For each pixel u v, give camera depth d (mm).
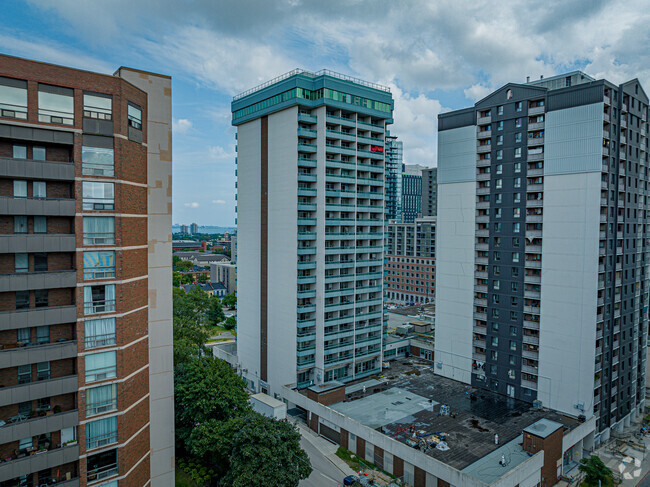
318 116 72500
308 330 73312
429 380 76500
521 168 65938
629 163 65688
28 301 32094
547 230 62719
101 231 33688
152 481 39875
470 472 46031
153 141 39281
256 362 81500
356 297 79812
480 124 71125
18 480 31453
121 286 34469
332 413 61344
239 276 85625
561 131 61125
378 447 54531
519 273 66375
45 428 31344
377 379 77000
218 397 50594
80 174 32719
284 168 72938
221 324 135000
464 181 73500
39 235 31250
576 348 60000
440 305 78125
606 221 59688
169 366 40625
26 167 30703
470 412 62062
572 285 60250
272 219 76000
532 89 64188
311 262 72812
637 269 69562
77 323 32750
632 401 70438
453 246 75500
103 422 34031
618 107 62125
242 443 43938
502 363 68875
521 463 46750
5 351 30078
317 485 50844
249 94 80438
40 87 31047
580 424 57219
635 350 70500
